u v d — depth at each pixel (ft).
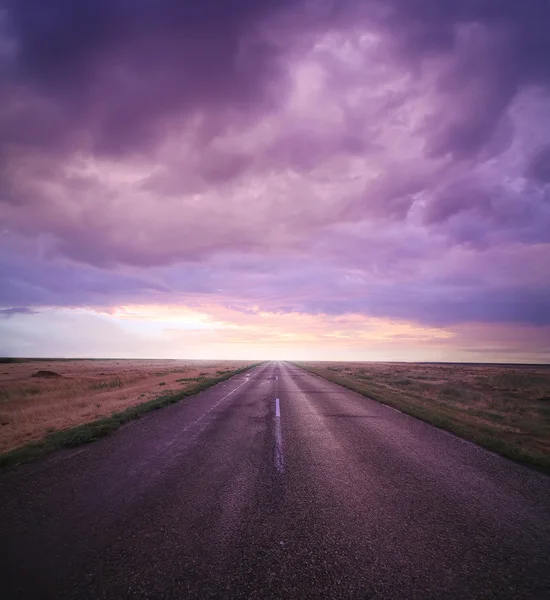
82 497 15.44
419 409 40.57
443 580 9.57
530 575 9.92
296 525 12.80
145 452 23.07
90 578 9.57
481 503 15.11
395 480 17.92
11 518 13.35
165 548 11.15
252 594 8.88
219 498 15.38
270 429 30.37
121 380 90.68
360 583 9.37
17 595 8.87
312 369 165.68
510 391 77.61
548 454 23.27
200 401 48.47
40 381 91.09
